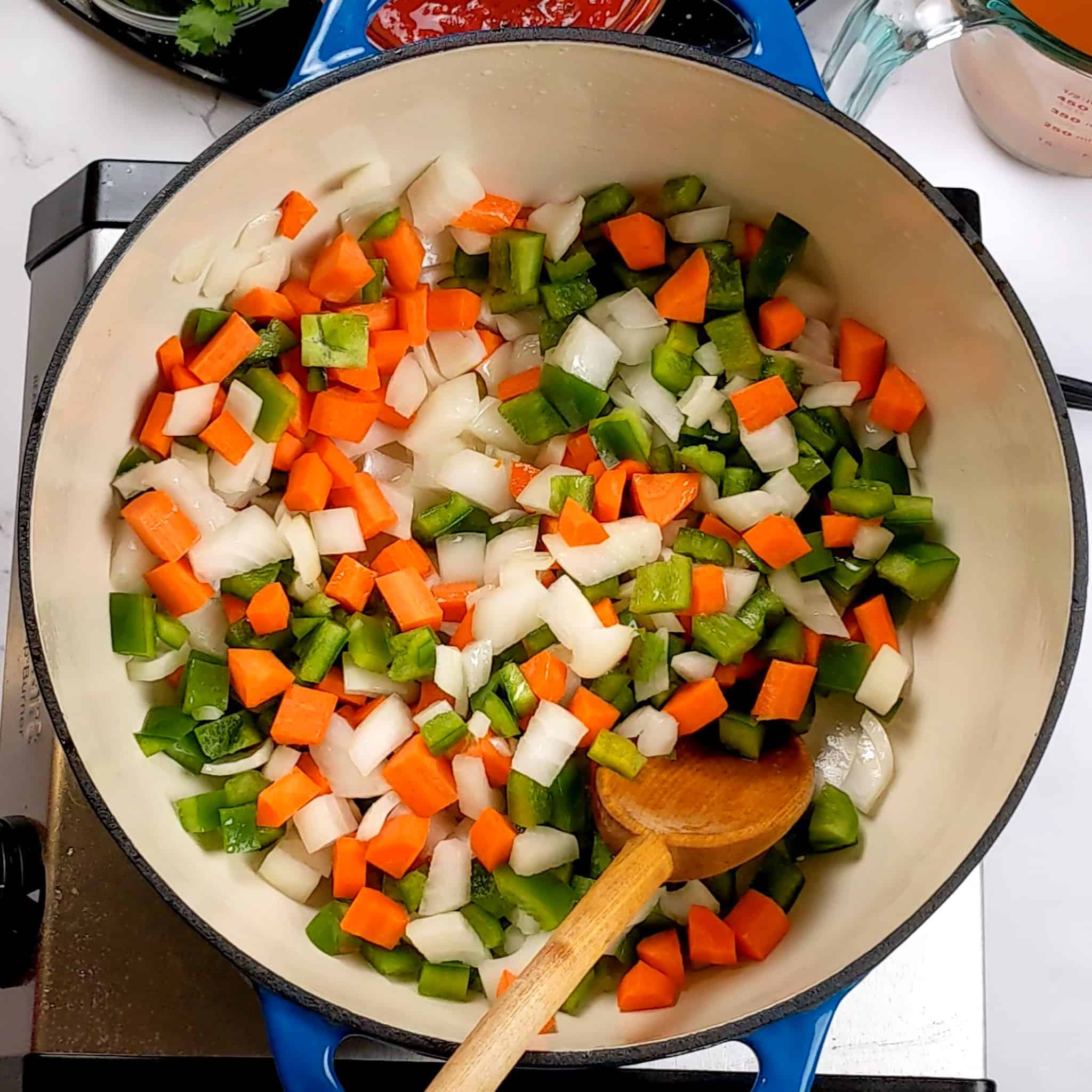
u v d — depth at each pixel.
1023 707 0.36
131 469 0.38
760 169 0.38
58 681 0.34
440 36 0.40
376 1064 0.38
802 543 0.40
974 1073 0.39
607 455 0.41
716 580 0.40
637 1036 0.34
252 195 0.36
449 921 0.38
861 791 0.40
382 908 0.37
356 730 0.39
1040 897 0.48
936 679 0.39
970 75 0.47
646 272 0.41
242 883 0.38
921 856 0.36
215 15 0.45
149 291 0.36
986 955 0.48
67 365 0.34
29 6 0.48
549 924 0.38
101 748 0.36
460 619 0.41
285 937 0.37
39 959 0.39
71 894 0.39
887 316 0.39
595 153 0.39
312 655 0.39
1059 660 0.34
